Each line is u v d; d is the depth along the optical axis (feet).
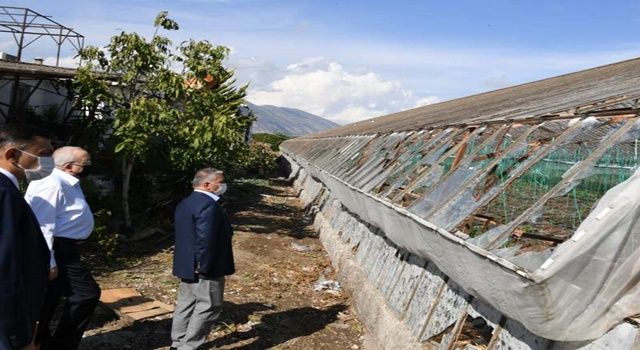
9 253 9.34
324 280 29.30
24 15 57.67
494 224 16.40
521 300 10.50
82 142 39.06
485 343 14.10
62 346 15.21
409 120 45.96
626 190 9.91
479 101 45.03
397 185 22.76
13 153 11.07
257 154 91.86
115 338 18.85
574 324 10.18
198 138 36.65
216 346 19.51
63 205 14.61
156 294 24.26
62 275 14.73
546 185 17.94
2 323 9.18
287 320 22.68
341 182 32.22
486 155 17.65
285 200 63.67
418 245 17.61
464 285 14.07
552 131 16.56
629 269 9.84
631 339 9.71
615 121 13.38
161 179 40.50
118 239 33.53
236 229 42.57
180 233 17.07
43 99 45.80
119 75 37.55
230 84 42.06
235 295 25.49
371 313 21.72
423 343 16.60
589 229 9.76
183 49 40.14
